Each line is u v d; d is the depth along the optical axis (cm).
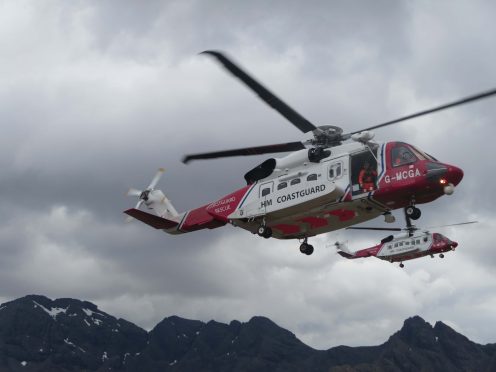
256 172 3322
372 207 3030
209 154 3091
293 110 2944
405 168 2894
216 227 3672
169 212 3872
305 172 3117
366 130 2964
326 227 3275
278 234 3419
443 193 2933
